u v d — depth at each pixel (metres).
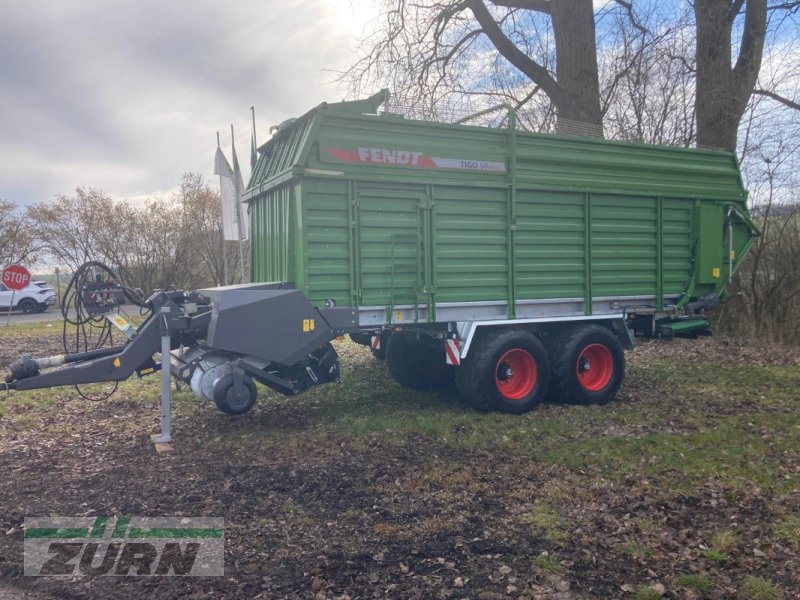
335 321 7.13
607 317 8.81
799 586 3.85
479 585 3.85
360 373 10.73
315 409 8.41
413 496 5.27
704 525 4.68
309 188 6.97
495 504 5.08
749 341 13.33
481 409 7.96
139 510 4.99
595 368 8.76
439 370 9.60
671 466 5.91
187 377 7.03
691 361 11.75
